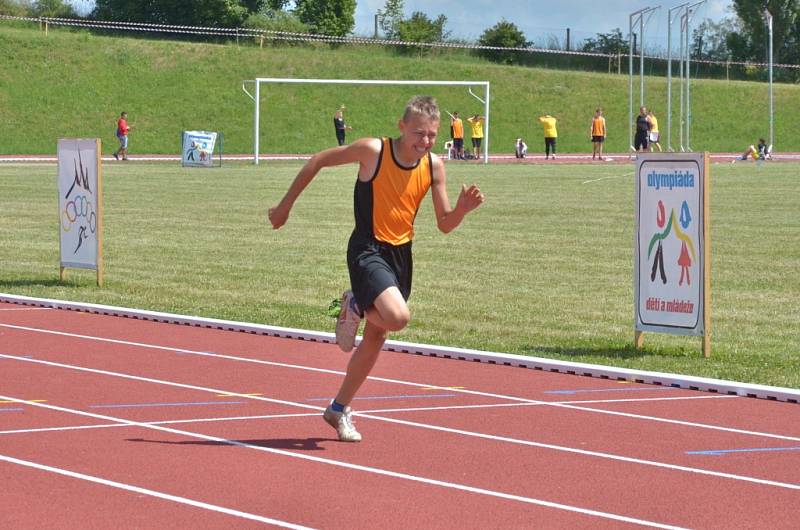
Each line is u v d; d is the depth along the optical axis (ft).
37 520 27.96
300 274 81.56
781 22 376.48
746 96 331.16
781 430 38.83
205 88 293.84
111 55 296.71
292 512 28.94
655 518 28.94
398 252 35.01
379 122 294.66
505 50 351.46
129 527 27.50
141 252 93.40
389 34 354.33
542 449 35.83
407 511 29.19
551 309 67.00
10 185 161.07
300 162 228.22
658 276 52.95
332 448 35.53
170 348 53.52
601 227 112.37
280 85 300.40
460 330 59.77
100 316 63.41
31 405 41.04
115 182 168.86
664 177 52.34
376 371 48.80
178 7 346.74
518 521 28.53
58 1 341.21
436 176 35.14
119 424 38.32
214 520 28.17
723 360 51.57
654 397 44.09
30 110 271.49
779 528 28.27
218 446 35.58
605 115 315.37
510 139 297.53
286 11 371.35
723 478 32.78
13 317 62.69
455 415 40.50
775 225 113.80
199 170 198.59
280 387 44.98
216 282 77.20
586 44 361.71
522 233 107.45
